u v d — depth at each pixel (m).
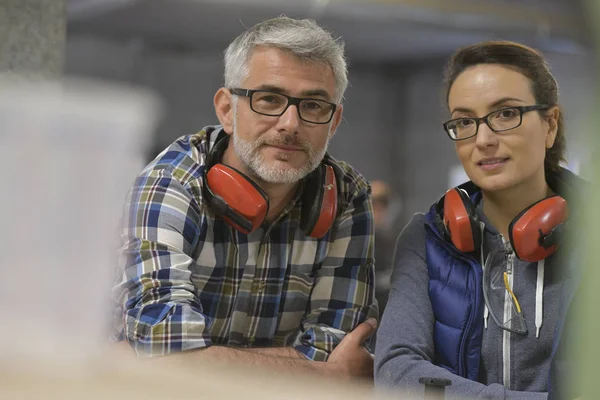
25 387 0.45
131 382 0.49
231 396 0.49
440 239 1.95
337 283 2.12
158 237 1.84
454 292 1.89
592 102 0.43
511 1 6.44
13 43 2.05
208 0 6.60
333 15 6.91
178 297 1.80
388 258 5.74
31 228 0.50
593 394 0.42
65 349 0.50
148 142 0.54
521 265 1.86
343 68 2.00
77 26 7.86
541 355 1.82
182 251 1.86
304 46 1.89
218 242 1.97
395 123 10.03
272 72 1.89
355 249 2.14
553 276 1.82
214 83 8.85
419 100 9.79
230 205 1.90
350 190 2.15
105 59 8.24
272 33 1.91
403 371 1.78
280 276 2.06
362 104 9.95
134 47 8.35
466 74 1.87
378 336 1.91
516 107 1.82
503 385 1.81
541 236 1.74
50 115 0.50
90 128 0.51
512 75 1.83
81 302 0.51
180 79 8.68
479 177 1.87
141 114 0.52
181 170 1.94
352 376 1.99
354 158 9.94
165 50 8.52
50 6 2.10
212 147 2.02
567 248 1.72
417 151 9.84
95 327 0.52
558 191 1.87
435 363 1.91
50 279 0.50
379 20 7.15
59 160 0.50
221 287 2.00
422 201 9.82
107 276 0.52
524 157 1.83
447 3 6.47
